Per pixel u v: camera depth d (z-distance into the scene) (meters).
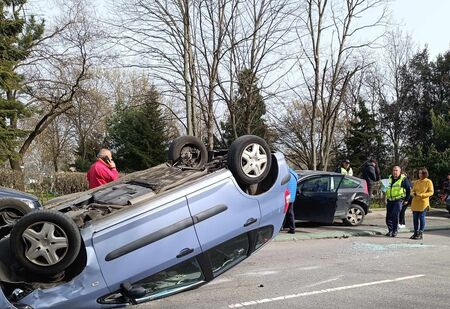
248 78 18.69
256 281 7.13
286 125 32.50
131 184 5.64
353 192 13.43
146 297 4.94
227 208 5.25
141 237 4.73
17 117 24.83
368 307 5.84
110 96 45.59
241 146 5.40
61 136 53.69
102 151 8.70
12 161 24.84
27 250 4.39
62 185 23.56
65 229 4.42
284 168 5.93
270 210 5.64
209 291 6.58
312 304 5.97
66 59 24.41
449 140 28.06
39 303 4.43
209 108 17.61
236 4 17.59
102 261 4.58
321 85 23.59
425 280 7.22
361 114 40.44
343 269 7.97
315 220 12.85
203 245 5.06
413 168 25.72
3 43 22.72
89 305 4.62
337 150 40.34
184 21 17.02
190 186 5.10
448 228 13.97
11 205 5.62
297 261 8.63
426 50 42.69
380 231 12.49
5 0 23.42
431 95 42.47
